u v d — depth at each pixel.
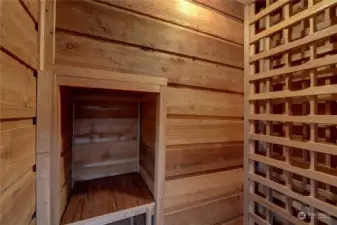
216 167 1.26
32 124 0.66
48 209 0.70
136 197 0.98
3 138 0.44
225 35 1.28
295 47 0.96
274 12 1.16
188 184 1.13
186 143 1.13
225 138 1.30
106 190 1.04
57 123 0.73
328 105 0.90
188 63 1.13
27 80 0.61
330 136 0.91
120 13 0.92
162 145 0.99
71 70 0.77
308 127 1.00
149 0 1.00
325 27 0.89
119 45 0.92
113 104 1.24
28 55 0.60
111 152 1.24
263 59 1.18
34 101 0.67
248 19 1.27
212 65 1.23
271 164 1.09
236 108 1.35
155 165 1.00
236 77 1.34
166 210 1.05
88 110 1.16
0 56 0.42
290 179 1.00
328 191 0.90
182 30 1.11
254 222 1.24
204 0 1.19
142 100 1.28
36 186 0.68
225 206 1.28
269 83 1.14
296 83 1.04
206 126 1.21
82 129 1.15
